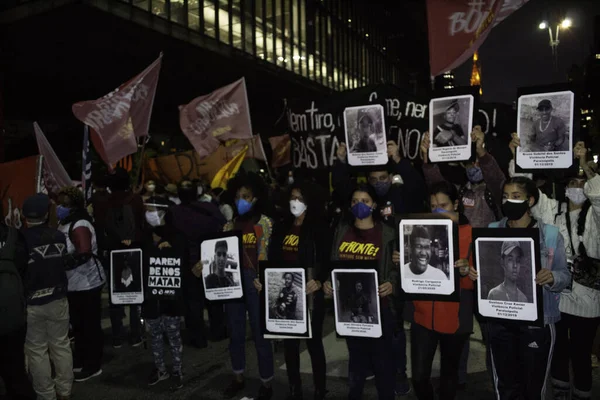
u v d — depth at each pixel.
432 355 3.37
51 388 4.30
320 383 4.07
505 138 5.60
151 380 4.87
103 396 4.64
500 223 3.29
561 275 2.91
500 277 3.00
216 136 7.94
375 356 3.48
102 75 26.58
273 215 4.46
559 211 3.72
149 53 25.30
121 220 5.84
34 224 4.29
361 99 5.83
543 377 3.02
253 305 4.29
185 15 25.64
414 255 3.28
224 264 4.27
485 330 3.26
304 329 3.80
